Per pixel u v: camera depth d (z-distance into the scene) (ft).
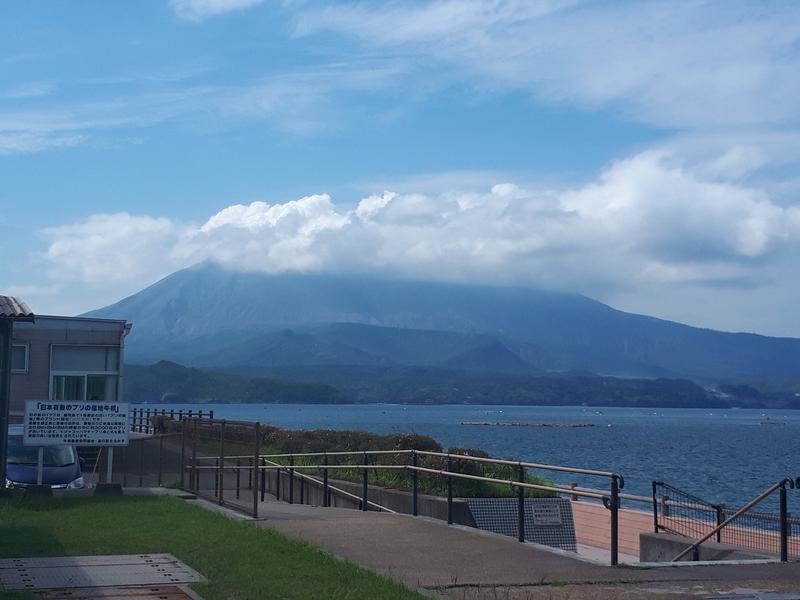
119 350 111.14
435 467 62.59
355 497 65.67
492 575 34.35
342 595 30.09
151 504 52.49
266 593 30.27
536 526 57.72
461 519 55.88
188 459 78.18
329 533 43.86
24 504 51.96
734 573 35.45
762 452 230.89
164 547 38.19
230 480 82.28
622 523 60.59
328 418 562.25
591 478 137.28
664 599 30.76
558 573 34.86
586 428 461.78
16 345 107.24
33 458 70.59
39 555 36.35
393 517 49.85
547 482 65.16
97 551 37.19
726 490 114.52
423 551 39.24
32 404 58.08
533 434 355.15
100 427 59.31
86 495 57.41
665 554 49.03
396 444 76.23
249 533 41.70
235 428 56.54
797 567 36.91
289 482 74.59
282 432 104.58
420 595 30.22
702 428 476.54
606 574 34.83
